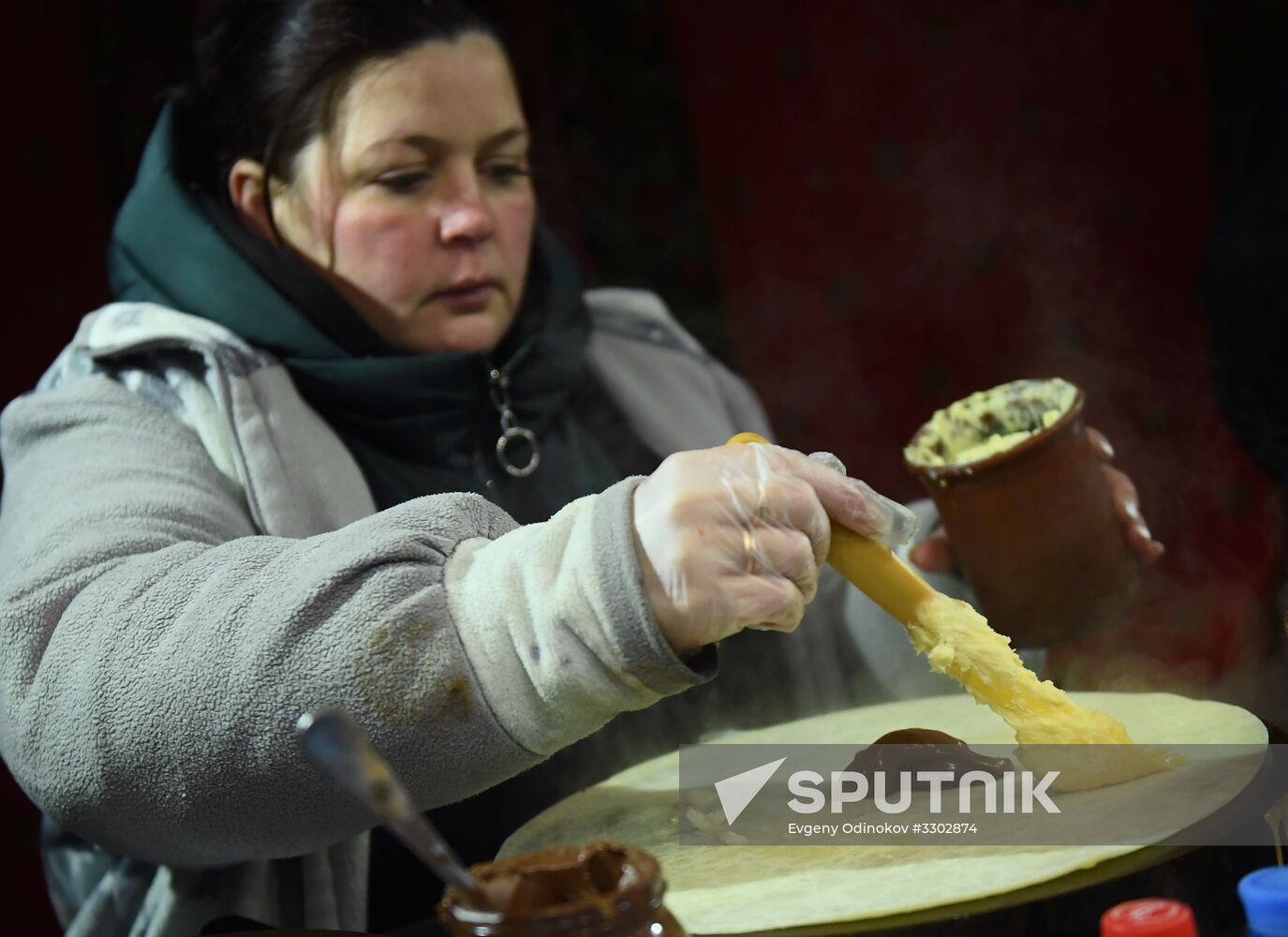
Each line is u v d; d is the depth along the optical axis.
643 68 2.58
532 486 1.44
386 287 1.34
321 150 1.31
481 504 0.93
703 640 0.81
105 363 1.31
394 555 0.87
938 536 1.38
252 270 1.33
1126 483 1.20
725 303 2.67
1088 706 1.09
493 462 1.44
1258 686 1.26
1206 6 2.71
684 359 1.69
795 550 0.82
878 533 0.87
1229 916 0.72
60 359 1.38
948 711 1.17
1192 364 2.74
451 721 0.83
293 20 1.31
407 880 1.32
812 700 1.53
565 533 0.84
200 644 0.88
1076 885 0.71
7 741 0.98
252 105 1.35
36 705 0.94
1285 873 0.61
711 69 2.64
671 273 2.64
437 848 0.49
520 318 1.50
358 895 1.19
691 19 2.62
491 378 1.42
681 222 2.63
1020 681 0.88
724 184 2.66
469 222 1.33
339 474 1.28
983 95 2.72
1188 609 2.05
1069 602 1.15
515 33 2.49
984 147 2.73
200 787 0.88
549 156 2.50
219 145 1.40
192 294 1.33
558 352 1.48
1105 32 2.72
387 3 1.30
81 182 2.05
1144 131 2.74
